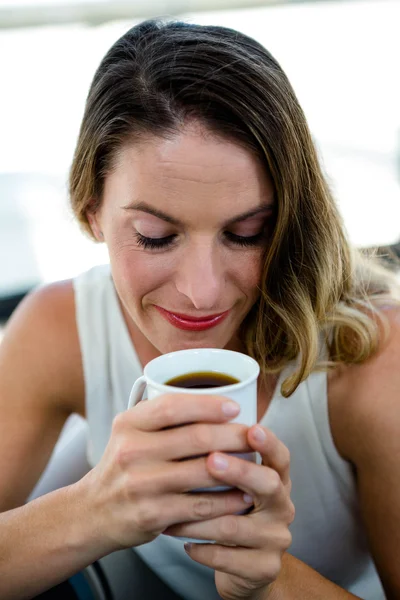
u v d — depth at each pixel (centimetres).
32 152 422
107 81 94
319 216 103
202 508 74
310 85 464
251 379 71
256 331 110
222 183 87
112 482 78
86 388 130
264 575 78
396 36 459
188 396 70
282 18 426
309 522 120
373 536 110
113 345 127
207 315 96
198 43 91
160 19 105
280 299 104
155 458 73
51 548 88
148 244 94
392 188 386
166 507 74
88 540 85
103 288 128
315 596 94
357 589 133
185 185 87
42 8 371
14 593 92
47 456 137
